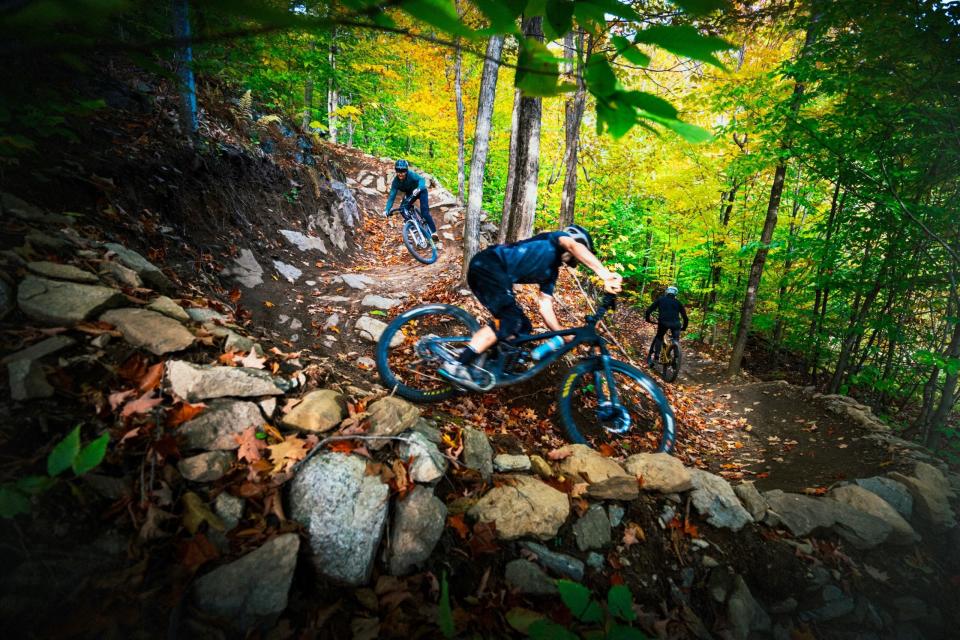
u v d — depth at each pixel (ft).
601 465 8.40
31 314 5.88
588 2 1.51
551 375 12.11
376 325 11.82
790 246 21.09
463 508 6.67
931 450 12.57
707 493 8.63
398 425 6.85
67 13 1.16
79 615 3.88
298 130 25.12
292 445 5.97
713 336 36.47
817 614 7.73
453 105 36.09
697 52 1.39
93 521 4.42
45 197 8.75
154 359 6.30
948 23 10.16
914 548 8.93
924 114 12.19
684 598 7.20
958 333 12.69
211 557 4.67
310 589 5.06
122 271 7.56
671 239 34.24
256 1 1.12
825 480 10.82
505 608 5.67
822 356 24.38
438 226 27.58
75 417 5.03
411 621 5.10
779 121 15.89
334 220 20.84
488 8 1.49
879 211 15.02
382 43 30.66
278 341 9.67
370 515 5.59
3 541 3.90
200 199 13.14
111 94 12.62
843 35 12.95
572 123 22.57
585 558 6.94
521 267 8.92
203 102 17.48
